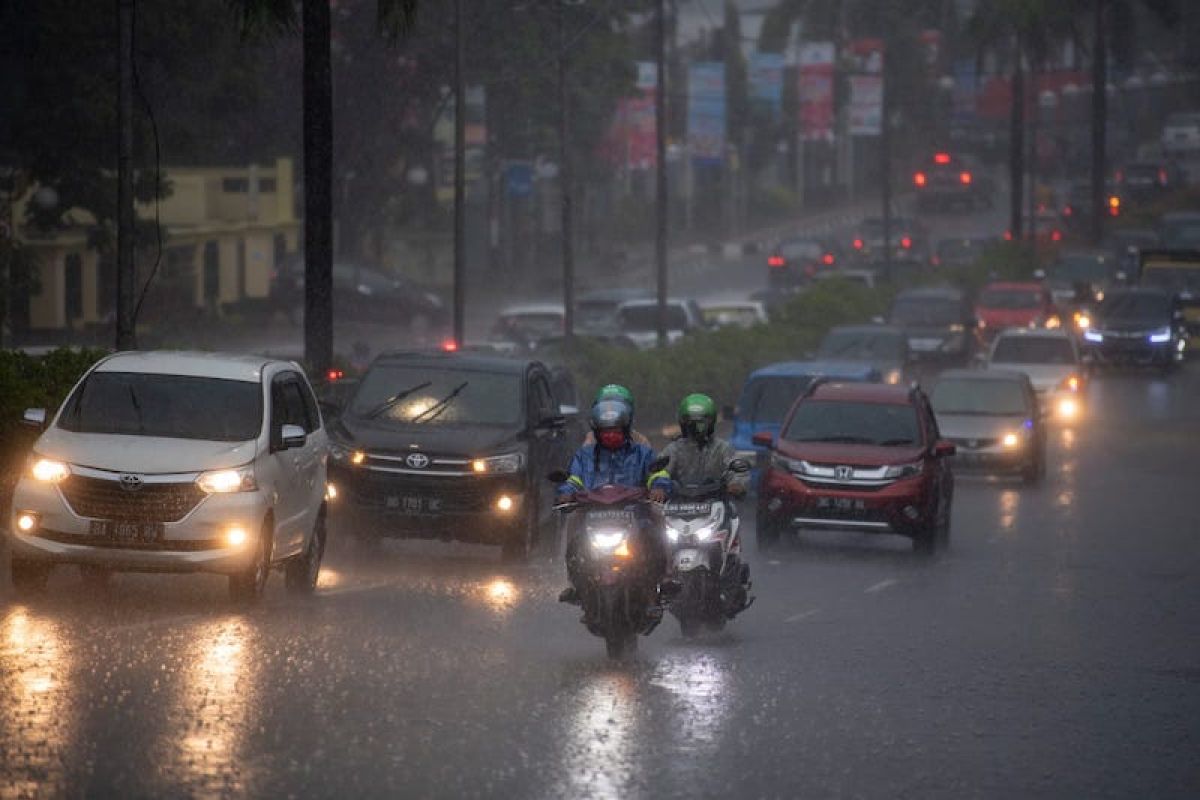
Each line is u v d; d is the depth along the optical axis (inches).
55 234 5196.9
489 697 1135.6
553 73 6525.6
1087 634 1534.2
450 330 6427.2
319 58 2476.6
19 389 1856.5
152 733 992.9
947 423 3112.7
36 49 4434.1
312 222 2493.8
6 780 881.5
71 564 1488.7
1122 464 3449.8
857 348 3890.3
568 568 1305.4
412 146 6382.9
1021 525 2506.2
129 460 1435.8
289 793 877.2
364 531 1904.5
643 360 3688.5
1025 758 1025.5
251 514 1446.9
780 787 928.9
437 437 1916.8
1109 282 7091.5
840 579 1886.1
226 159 6752.0
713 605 1418.6
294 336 5935.0
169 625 1355.8
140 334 5118.1
